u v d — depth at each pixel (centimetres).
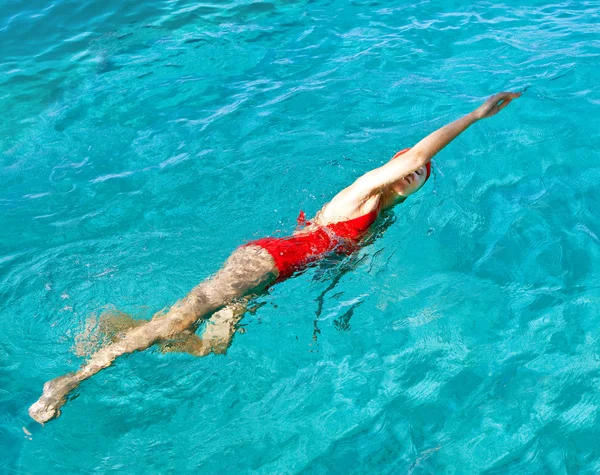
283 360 400
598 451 344
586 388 377
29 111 684
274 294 442
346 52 761
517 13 831
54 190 562
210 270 464
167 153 604
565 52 726
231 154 596
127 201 542
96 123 658
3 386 385
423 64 725
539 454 345
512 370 391
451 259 475
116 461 348
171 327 400
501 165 568
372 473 339
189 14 895
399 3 879
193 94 698
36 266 473
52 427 363
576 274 456
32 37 851
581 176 548
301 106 664
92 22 887
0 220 526
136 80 732
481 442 353
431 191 541
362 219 470
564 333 412
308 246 456
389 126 627
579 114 621
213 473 341
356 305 437
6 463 345
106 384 384
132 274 463
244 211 525
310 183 553
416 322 425
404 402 375
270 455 350
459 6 859
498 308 433
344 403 376
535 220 506
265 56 767
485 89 671
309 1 908
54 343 411
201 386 384
